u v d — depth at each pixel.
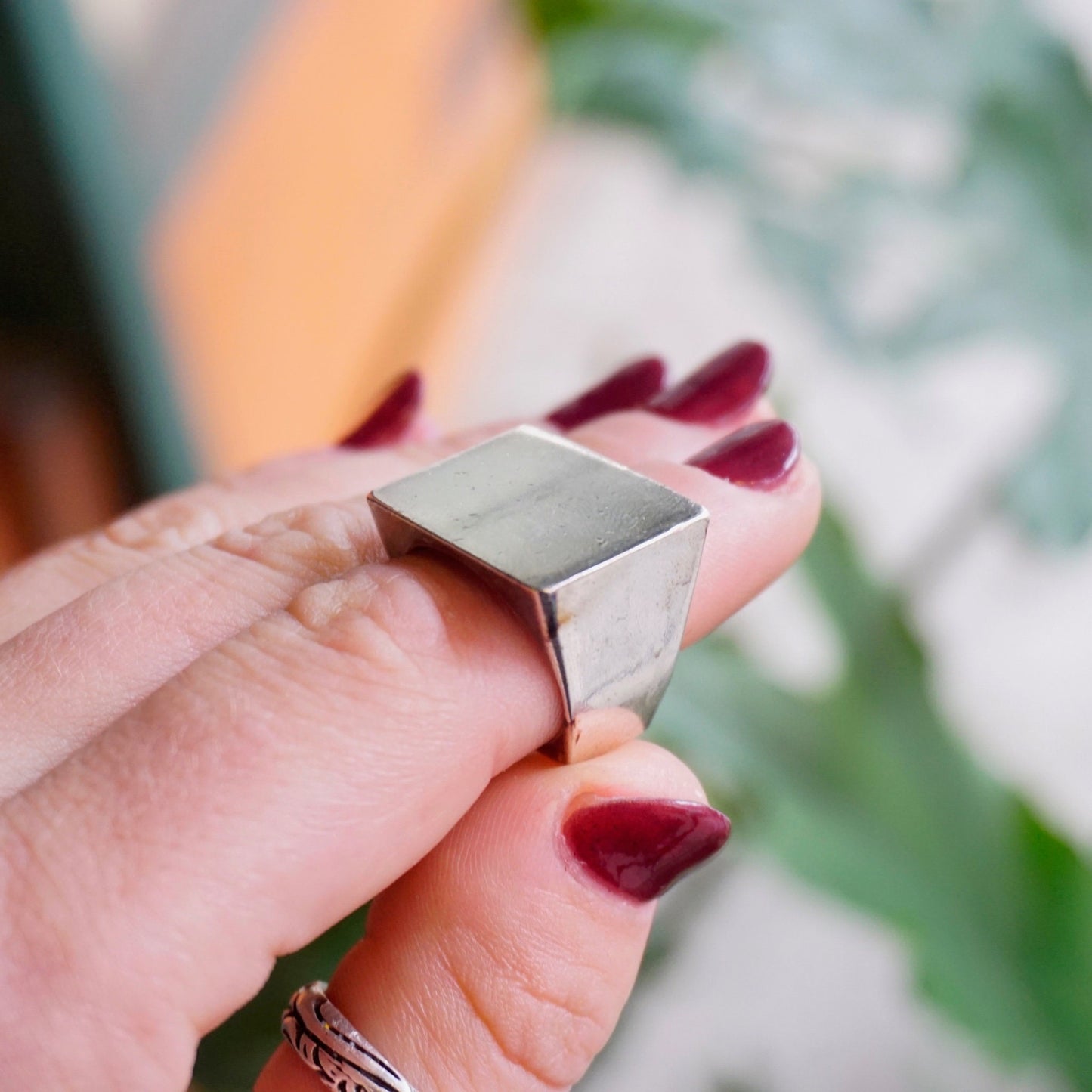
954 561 0.47
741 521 0.22
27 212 0.34
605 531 0.19
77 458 0.39
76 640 0.21
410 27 0.61
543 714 0.20
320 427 0.55
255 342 0.47
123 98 0.36
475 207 0.66
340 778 0.19
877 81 0.37
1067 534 0.35
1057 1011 0.28
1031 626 0.52
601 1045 0.21
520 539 0.19
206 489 0.26
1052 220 0.37
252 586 0.21
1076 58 0.38
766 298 0.65
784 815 0.29
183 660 0.21
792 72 0.37
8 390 0.37
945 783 0.30
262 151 0.46
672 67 0.38
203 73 0.42
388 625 0.19
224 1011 0.18
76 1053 0.18
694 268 0.69
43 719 0.20
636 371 0.26
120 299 0.36
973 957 0.28
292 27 0.48
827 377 0.60
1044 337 0.36
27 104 0.32
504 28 0.71
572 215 0.73
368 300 0.60
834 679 0.31
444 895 0.20
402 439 0.27
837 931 0.46
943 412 0.58
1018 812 0.29
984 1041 0.28
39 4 0.31
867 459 0.56
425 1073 0.20
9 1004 0.18
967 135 0.37
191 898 0.18
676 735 0.30
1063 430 0.35
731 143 0.38
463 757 0.19
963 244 0.37
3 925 0.18
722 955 0.45
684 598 0.20
